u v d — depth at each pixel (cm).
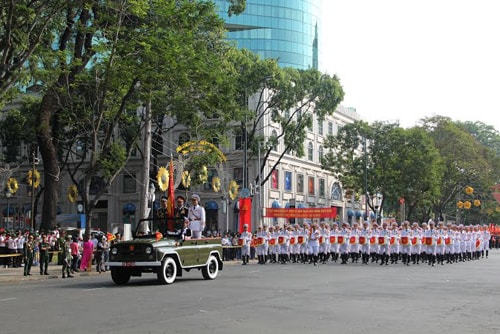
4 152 5503
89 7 2628
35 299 1484
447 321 1165
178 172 3750
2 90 2336
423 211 7438
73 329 1028
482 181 7144
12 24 2334
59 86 3128
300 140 4897
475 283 2044
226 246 3822
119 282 1950
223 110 3231
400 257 3438
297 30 8431
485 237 4416
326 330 1039
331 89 4741
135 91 2956
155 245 1878
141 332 1002
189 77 2878
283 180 6269
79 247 2903
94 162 2814
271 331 1022
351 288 1805
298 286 1856
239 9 3944
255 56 4612
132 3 2622
